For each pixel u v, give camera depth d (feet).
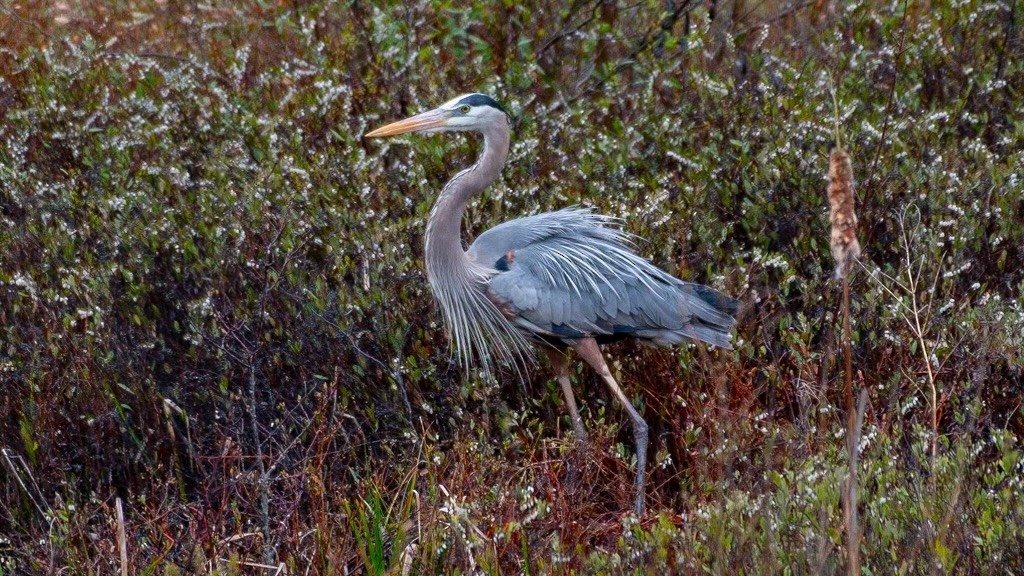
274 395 33.06
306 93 42.78
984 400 30.58
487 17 49.96
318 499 28.73
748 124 39.58
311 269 34.60
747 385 32.04
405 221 35.94
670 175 38.11
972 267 34.86
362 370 33.01
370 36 47.32
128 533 27.53
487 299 33.55
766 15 55.83
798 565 21.72
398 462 31.68
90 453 32.53
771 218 36.58
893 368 31.81
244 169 37.65
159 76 49.16
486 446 30.35
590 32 49.62
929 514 23.22
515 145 37.68
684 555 22.77
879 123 39.19
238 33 52.21
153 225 34.81
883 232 36.50
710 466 28.81
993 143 41.78
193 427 32.53
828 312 34.24
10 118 43.52
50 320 33.30
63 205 37.50
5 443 31.78
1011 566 22.72
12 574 27.63
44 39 56.03
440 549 25.85
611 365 35.83
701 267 36.11
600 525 29.53
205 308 32.65
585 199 37.37
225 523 28.73
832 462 26.68
